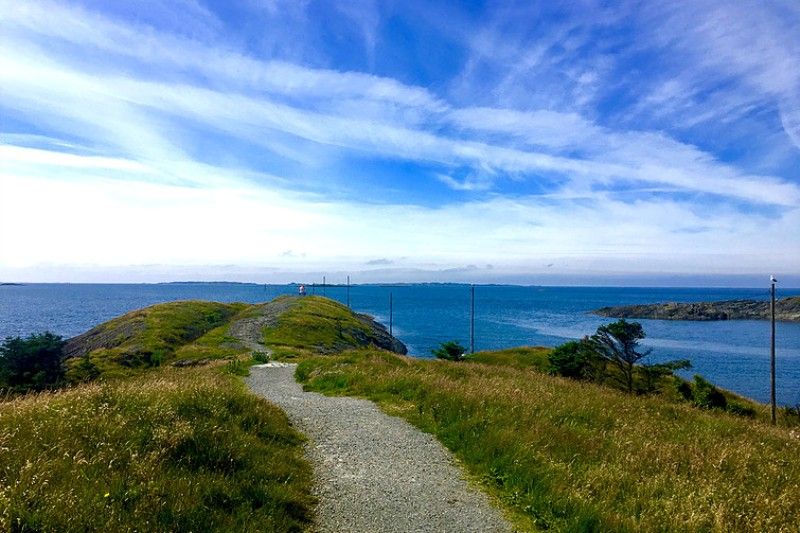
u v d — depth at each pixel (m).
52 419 8.41
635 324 37.09
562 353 39.78
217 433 9.12
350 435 12.02
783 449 12.78
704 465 9.48
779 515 7.21
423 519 7.36
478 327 158.25
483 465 9.55
